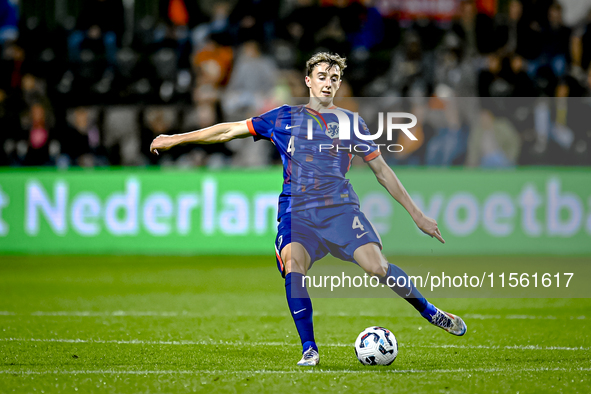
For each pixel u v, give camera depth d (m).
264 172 41.28
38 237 41.62
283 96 48.34
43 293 29.00
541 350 17.89
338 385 13.91
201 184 41.38
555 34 51.53
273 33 51.69
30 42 51.59
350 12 51.91
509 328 21.47
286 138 16.11
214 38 50.75
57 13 52.94
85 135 46.28
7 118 46.97
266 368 15.51
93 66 50.06
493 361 16.42
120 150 46.41
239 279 33.66
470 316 23.95
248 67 48.28
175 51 50.44
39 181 41.59
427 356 17.03
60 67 50.75
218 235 41.34
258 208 41.25
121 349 17.83
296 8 52.28
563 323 22.48
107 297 27.95
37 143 46.91
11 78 50.75
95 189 41.53
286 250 15.65
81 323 22.03
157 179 41.47
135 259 40.91
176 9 53.66
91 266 38.16
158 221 41.47
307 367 15.59
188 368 15.52
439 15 53.03
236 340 19.28
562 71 51.06
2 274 35.03
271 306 25.86
